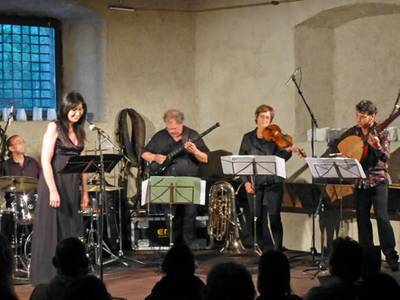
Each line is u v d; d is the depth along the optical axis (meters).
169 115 10.41
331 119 11.19
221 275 3.71
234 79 11.49
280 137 9.70
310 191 10.45
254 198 9.79
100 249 7.39
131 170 11.44
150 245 10.91
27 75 11.99
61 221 7.53
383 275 3.70
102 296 3.57
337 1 10.35
